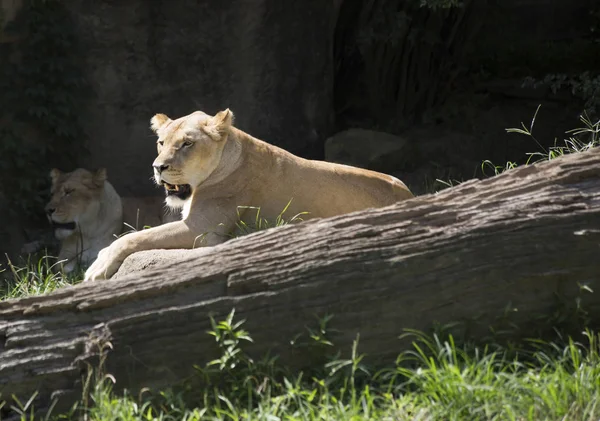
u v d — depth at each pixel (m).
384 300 7.76
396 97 24.62
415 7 23.59
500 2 28.02
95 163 20.89
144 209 18.47
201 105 21.33
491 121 23.56
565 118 23.23
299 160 11.48
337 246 7.95
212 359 7.62
